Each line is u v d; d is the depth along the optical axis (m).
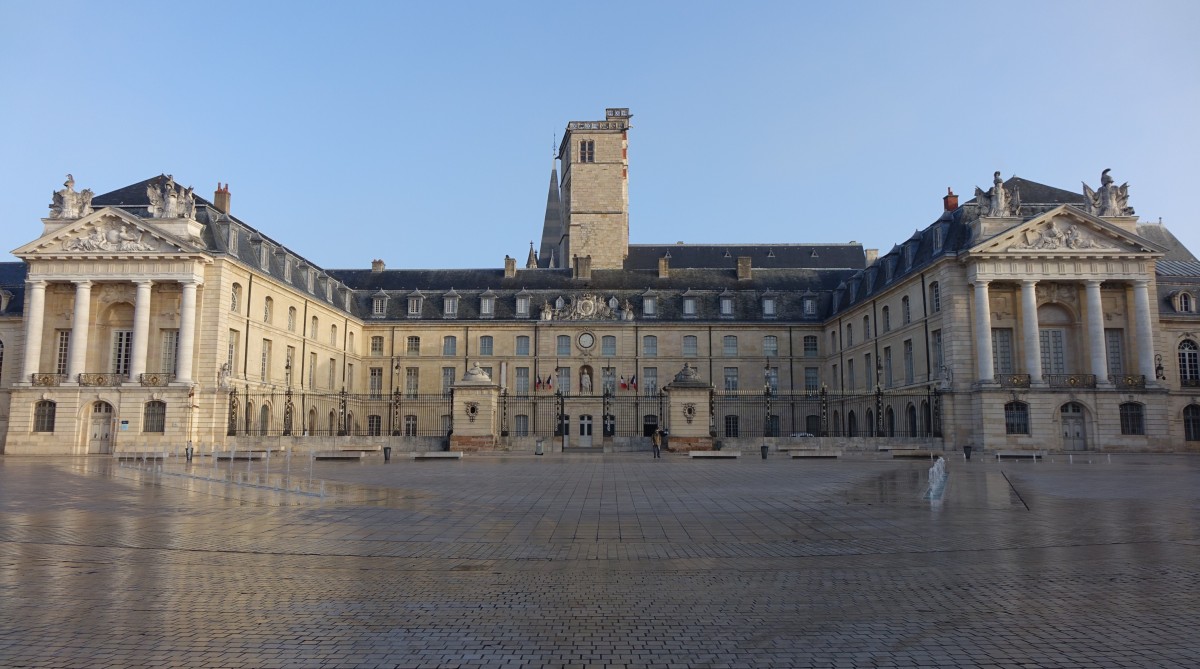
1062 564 10.12
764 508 15.97
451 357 64.06
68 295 46.38
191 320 43.75
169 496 18.23
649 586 8.96
